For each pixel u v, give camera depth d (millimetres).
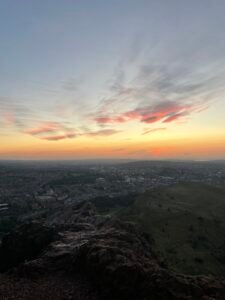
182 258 55938
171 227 76500
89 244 28047
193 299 19922
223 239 75062
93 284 23219
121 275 22156
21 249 39562
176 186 131875
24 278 25031
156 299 20203
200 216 88312
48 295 21359
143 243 37781
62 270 26516
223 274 54156
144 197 107438
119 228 40781
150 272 22469
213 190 130625
